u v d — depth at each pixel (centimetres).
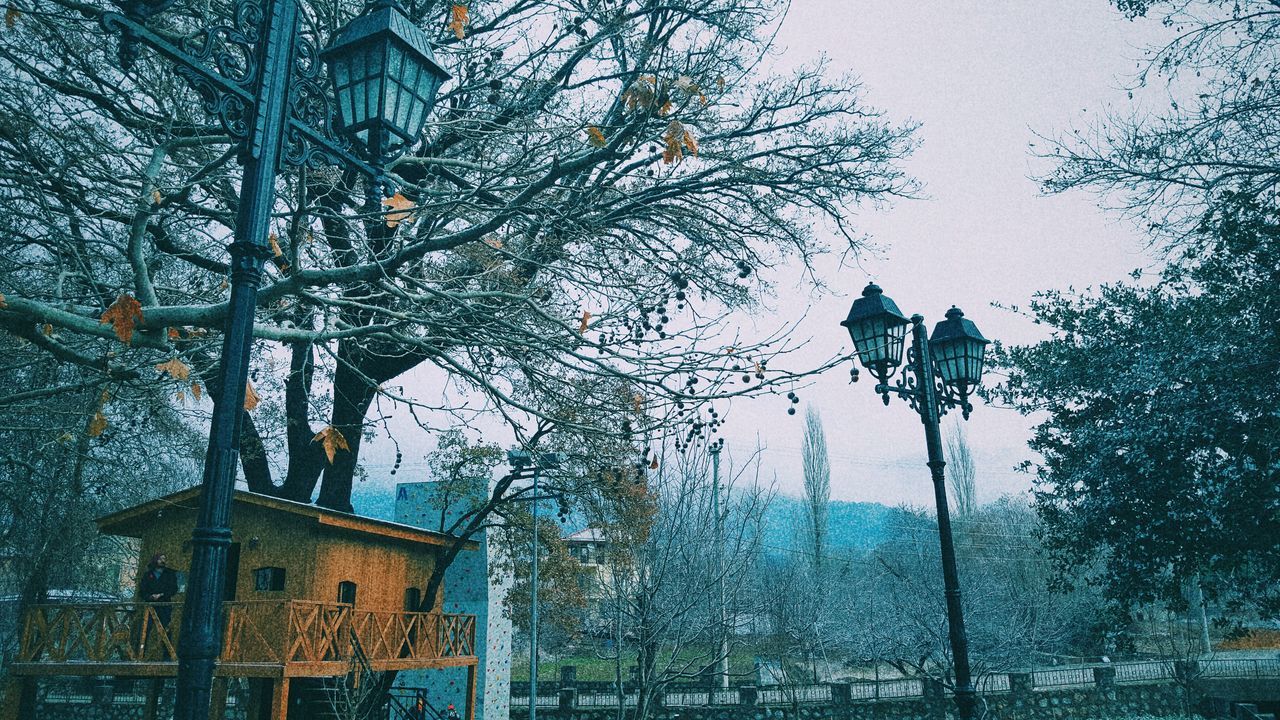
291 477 1667
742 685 2881
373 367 1468
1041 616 2806
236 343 369
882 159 1002
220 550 339
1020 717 2781
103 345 744
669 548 1092
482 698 2392
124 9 393
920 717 2783
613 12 821
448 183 1070
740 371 623
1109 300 1591
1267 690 2317
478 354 855
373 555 1762
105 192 671
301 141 455
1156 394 1452
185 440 1656
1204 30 1093
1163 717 2795
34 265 709
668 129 543
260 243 392
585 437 789
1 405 720
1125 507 1512
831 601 3253
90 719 2930
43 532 1936
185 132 762
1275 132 1099
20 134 638
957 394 1004
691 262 781
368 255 743
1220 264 1359
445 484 2175
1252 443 1289
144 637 1405
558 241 719
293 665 1313
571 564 3020
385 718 1795
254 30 440
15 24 656
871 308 935
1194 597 2688
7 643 2075
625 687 2980
